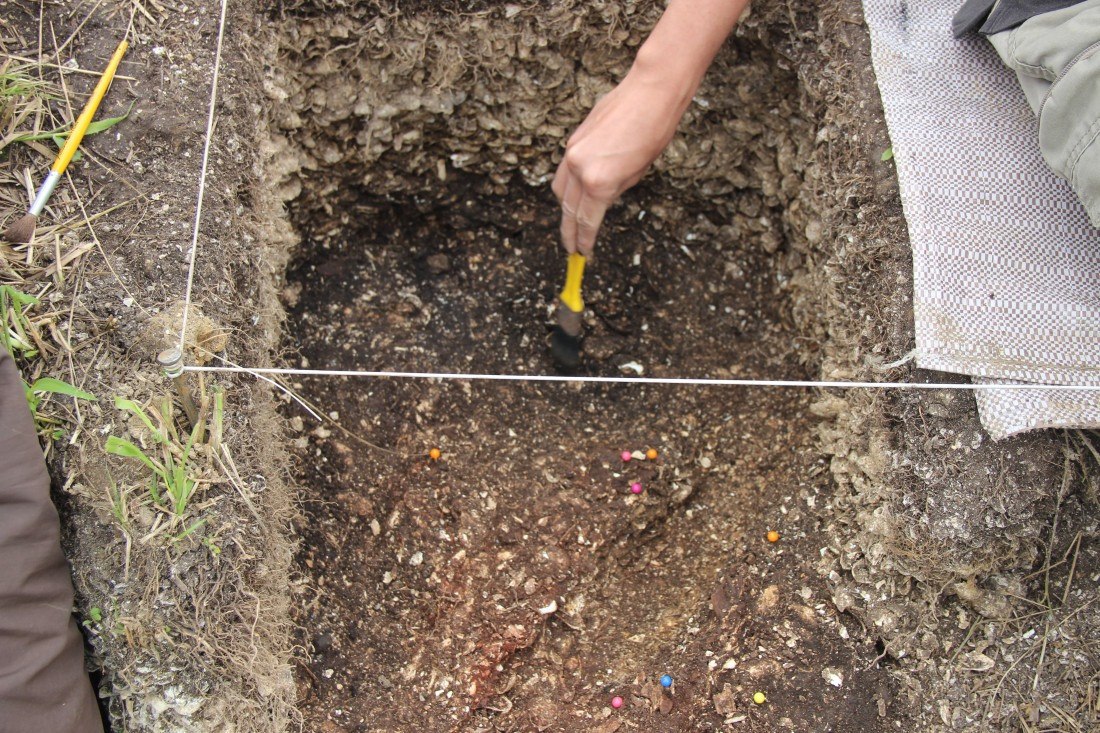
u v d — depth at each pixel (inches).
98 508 48.0
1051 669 52.0
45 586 45.1
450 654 55.2
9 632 43.1
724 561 59.7
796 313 66.9
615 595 59.2
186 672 47.7
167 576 47.8
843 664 53.3
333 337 65.0
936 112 57.5
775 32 63.4
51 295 50.4
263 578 50.2
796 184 66.5
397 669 55.0
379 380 63.2
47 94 53.6
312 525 57.5
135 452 45.9
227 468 49.6
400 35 63.2
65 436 48.7
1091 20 47.6
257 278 56.1
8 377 45.9
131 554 47.7
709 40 50.9
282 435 56.8
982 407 51.3
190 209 53.3
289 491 55.4
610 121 52.1
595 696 54.8
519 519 59.9
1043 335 52.0
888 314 54.8
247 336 53.9
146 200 53.0
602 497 61.6
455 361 66.2
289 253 63.9
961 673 52.3
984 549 51.7
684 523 62.8
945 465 52.1
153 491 47.8
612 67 66.6
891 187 56.6
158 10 56.7
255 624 48.7
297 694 52.7
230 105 56.1
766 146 68.0
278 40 60.2
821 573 56.1
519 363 67.2
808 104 63.2
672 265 71.8
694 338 69.6
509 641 55.6
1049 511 52.0
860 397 56.3
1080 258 53.7
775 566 57.4
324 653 54.7
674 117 52.9
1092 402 50.2
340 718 53.1
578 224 55.8
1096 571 52.6
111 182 53.1
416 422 62.7
